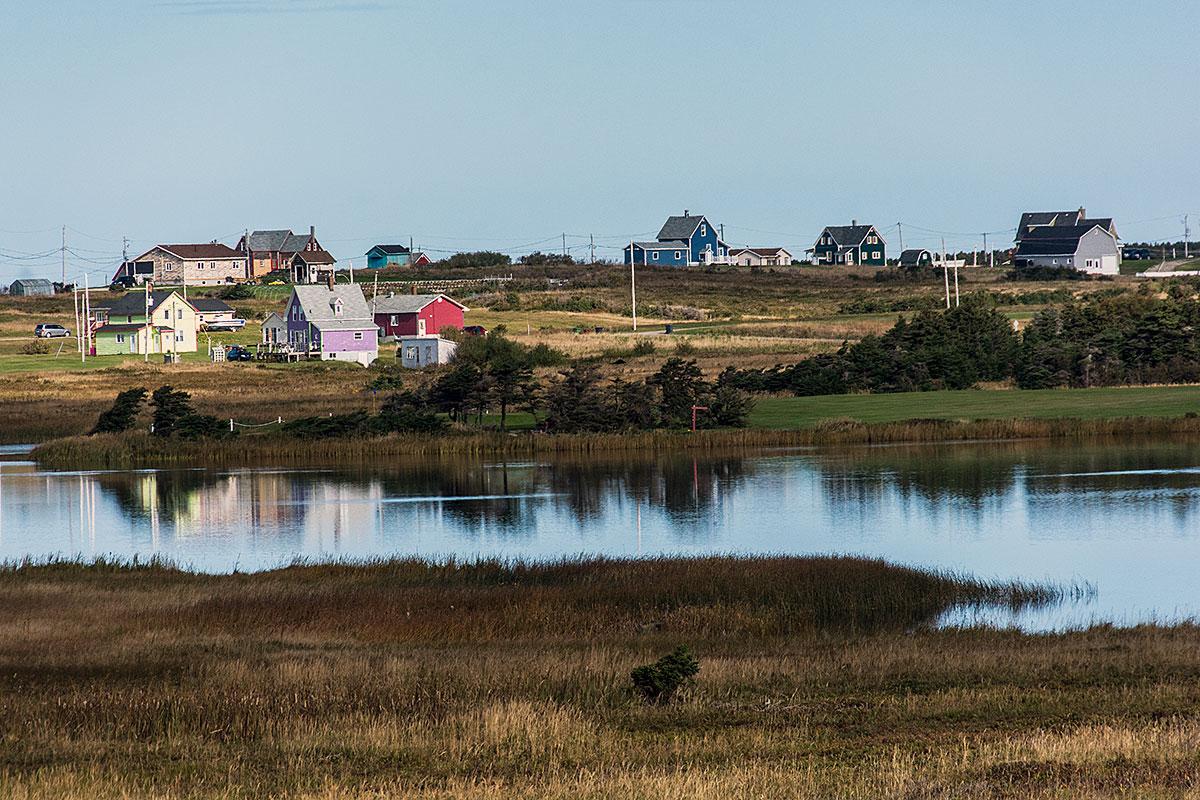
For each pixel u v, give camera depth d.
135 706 85.81
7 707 85.69
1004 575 153.50
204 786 70.06
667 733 80.38
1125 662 97.56
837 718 83.25
